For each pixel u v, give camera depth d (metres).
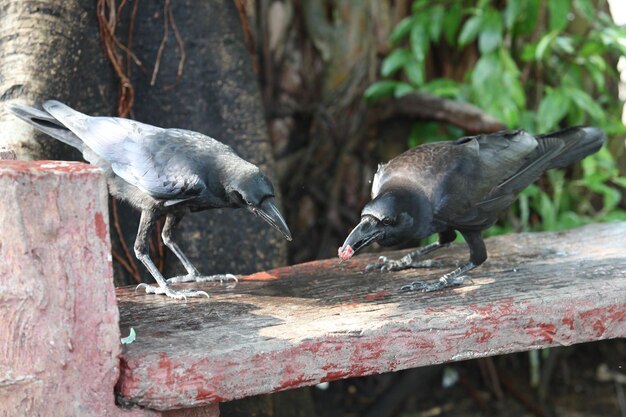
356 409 9.74
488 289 5.17
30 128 6.01
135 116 7.09
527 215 9.30
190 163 4.82
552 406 9.84
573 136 5.95
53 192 3.62
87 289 3.72
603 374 10.37
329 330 4.30
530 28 9.47
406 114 9.41
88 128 5.04
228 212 7.09
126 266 6.77
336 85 9.73
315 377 4.21
